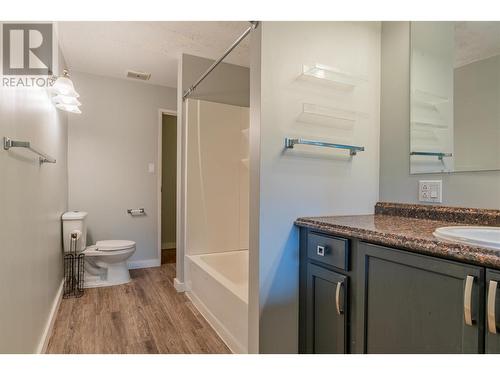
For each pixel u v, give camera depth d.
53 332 2.01
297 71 1.50
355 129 1.70
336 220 1.46
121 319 2.22
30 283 1.51
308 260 1.46
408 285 1.01
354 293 1.23
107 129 3.46
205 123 2.88
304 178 1.52
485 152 1.33
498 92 1.29
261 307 1.42
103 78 3.43
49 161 1.83
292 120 1.49
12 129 1.26
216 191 2.93
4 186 1.13
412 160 1.61
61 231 2.75
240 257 2.89
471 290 0.83
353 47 1.68
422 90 1.57
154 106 3.71
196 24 2.28
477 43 1.37
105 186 3.46
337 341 1.29
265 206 1.42
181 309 2.43
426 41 1.56
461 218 1.38
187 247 2.80
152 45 2.66
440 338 0.92
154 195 3.72
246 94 3.10
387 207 1.71
